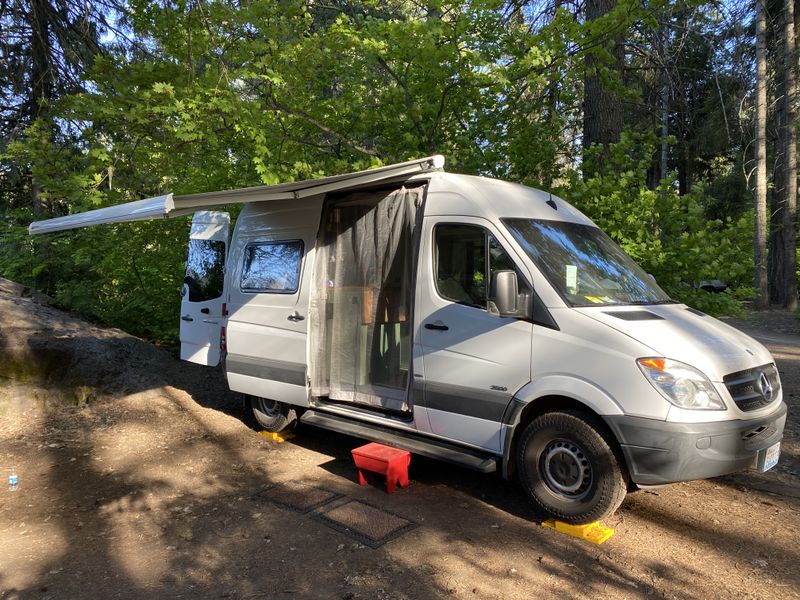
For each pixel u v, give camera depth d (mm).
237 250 6980
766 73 19312
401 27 6910
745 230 6668
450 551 3980
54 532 4391
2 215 12328
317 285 6047
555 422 4254
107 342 8758
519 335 4449
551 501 4293
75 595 3547
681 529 4281
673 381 3840
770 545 4031
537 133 7914
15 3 11555
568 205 5629
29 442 6445
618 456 4051
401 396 5441
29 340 7699
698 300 6723
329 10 11633
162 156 7922
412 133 8094
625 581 3605
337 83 8711
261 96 7734
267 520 4500
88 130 7246
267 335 6359
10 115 12930
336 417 5859
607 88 8000
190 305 8203
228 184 9055
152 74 6977
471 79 7473
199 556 3984
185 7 7273
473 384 4668
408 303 5465
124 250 10406
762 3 15812
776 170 21969
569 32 6941
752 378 4125
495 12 7781
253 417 7398
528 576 3666
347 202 5980
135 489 5184
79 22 12086
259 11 6969
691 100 16891
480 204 4906
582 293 4508
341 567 3795
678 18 10516
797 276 22875
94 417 7223
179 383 8641
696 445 3773
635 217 6691
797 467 5449
